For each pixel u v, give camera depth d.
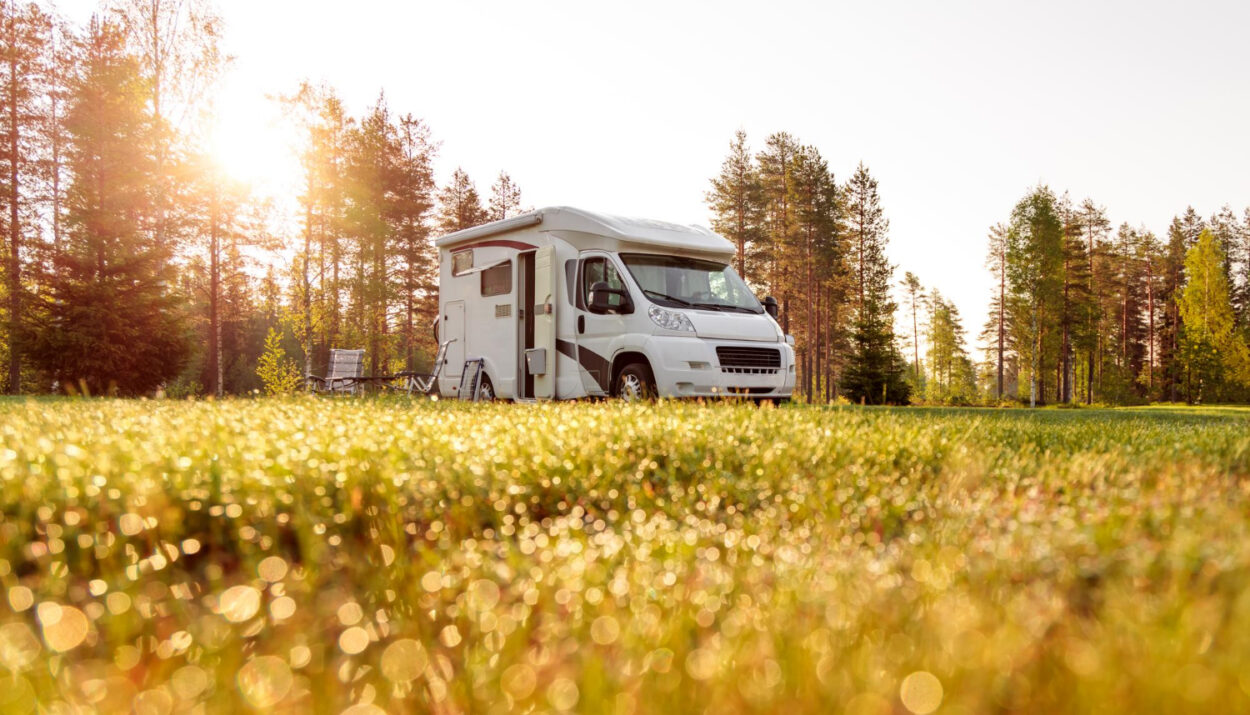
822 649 1.02
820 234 47.19
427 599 1.65
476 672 1.16
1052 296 47.44
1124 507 2.28
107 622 1.51
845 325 48.66
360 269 32.31
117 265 21.84
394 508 2.35
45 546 2.04
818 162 47.25
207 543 2.31
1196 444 4.16
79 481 2.39
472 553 1.87
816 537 2.05
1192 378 56.12
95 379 21.44
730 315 9.78
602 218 10.12
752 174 44.91
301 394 8.03
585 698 0.92
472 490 2.64
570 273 10.36
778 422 4.28
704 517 2.61
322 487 2.49
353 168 32.16
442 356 12.74
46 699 1.09
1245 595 1.08
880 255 47.66
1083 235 59.94
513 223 11.17
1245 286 63.88
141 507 2.23
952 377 72.00
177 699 1.02
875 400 34.97
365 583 1.90
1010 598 1.33
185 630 1.43
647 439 3.52
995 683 0.91
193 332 24.05
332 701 1.09
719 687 0.90
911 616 1.23
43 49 27.84
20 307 22.86
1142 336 67.12
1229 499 2.53
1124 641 1.01
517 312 11.17
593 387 9.94
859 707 0.81
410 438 3.35
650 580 1.54
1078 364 68.81
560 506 2.67
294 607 1.58
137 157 22.95
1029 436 4.58
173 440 3.06
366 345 32.25
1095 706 0.85
